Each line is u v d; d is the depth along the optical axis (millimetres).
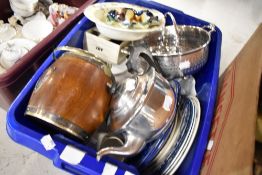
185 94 775
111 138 615
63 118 527
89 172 515
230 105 598
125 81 595
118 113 554
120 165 535
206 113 669
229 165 431
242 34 1187
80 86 543
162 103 553
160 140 615
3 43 894
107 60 808
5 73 683
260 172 412
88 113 549
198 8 1271
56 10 1004
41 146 538
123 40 760
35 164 842
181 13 901
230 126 521
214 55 812
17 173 819
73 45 792
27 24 979
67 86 539
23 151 862
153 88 547
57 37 798
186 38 872
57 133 582
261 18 1262
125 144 548
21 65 710
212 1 1311
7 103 817
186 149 612
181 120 659
